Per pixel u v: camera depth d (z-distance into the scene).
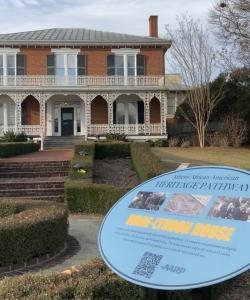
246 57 30.59
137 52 35.41
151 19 38.03
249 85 35.59
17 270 7.16
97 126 33.62
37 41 34.41
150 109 35.47
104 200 12.34
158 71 35.56
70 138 33.25
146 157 16.31
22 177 16.91
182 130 37.06
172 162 20.95
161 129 33.91
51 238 7.88
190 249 3.50
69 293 4.18
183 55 34.34
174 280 3.35
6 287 4.27
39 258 7.67
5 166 17.48
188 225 3.70
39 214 8.05
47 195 15.16
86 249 8.45
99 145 19.44
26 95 33.44
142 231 3.92
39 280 4.48
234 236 3.39
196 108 33.53
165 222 3.85
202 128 33.00
